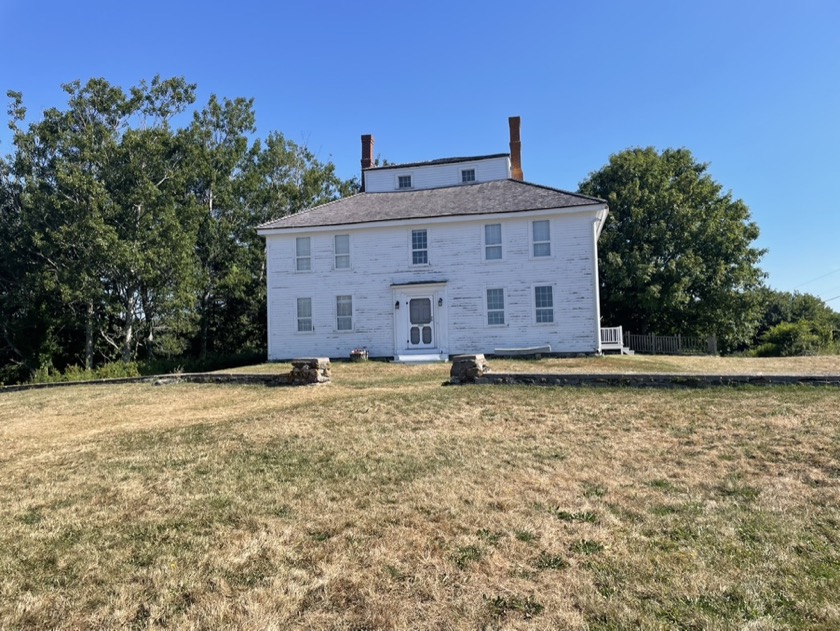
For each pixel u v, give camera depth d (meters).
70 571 4.07
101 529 4.84
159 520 4.99
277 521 4.84
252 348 36.31
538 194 21.91
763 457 6.11
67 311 29.20
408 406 9.77
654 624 3.09
